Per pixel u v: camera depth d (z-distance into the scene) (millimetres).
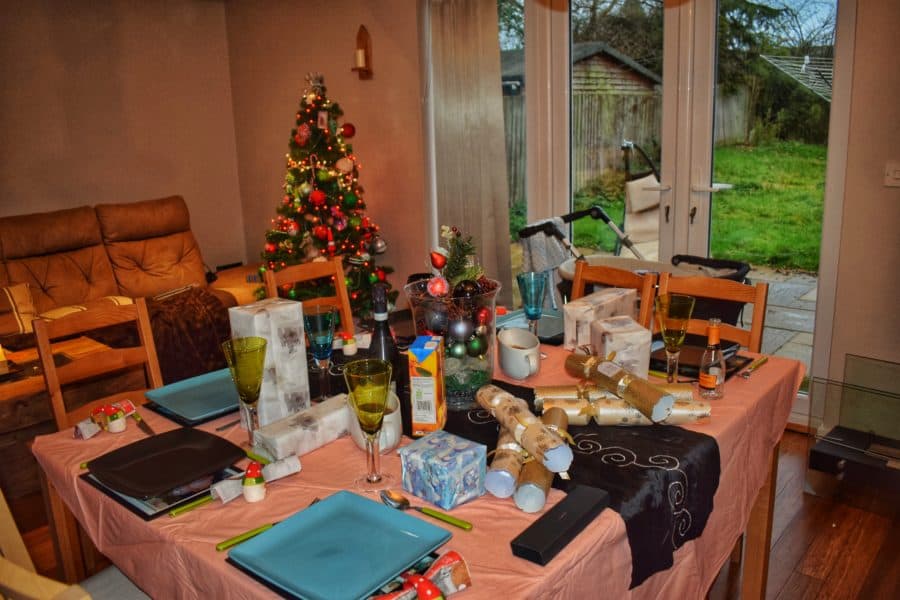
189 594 1154
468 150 4121
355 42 4469
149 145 5121
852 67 2848
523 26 3881
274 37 4992
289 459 1338
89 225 4254
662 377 1764
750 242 3379
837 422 2650
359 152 4629
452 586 993
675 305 1655
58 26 4613
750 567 1969
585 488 1229
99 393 3154
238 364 1369
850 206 2953
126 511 1260
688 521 1376
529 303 1992
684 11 3338
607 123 3729
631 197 3717
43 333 1737
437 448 1255
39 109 4594
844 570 2240
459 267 1675
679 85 3424
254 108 5309
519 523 1169
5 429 2770
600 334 1680
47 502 1733
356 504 1206
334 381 1806
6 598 868
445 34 4047
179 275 4512
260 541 1110
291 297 3902
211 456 1377
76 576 1777
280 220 4289
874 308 2971
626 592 1237
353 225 4105
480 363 1626
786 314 3322
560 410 1450
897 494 2500
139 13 4957
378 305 1642
